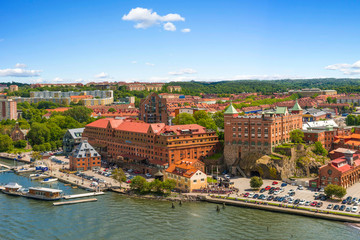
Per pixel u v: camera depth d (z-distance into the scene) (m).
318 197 195.88
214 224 167.25
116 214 180.12
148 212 182.88
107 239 153.12
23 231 161.25
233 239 152.00
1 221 172.25
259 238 152.62
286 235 154.88
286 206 183.88
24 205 194.88
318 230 159.25
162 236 155.12
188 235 155.88
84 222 170.62
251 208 188.50
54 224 168.50
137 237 154.62
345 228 160.75
